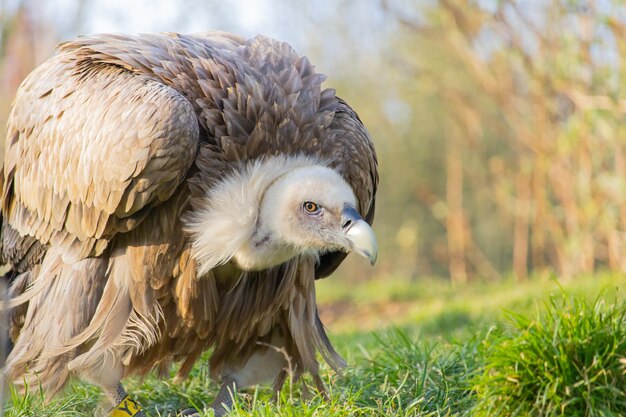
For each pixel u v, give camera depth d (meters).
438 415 7.91
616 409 7.48
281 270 8.83
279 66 9.12
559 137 20.83
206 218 8.17
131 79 8.57
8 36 25.53
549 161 21.72
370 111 36.41
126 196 8.15
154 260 8.34
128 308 8.41
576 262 21.53
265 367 9.41
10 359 8.74
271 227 8.33
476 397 8.34
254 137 8.39
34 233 9.15
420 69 28.92
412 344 10.17
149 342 8.43
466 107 27.30
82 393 9.58
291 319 9.06
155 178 8.05
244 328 8.89
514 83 22.34
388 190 36.50
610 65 18.39
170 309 8.55
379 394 8.77
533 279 21.20
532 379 7.64
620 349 7.68
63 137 8.76
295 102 8.69
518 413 7.62
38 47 25.88
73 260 8.61
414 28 23.98
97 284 8.51
